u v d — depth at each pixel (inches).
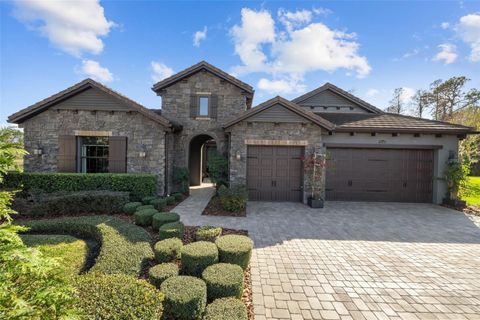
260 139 430.0
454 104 1126.4
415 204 441.1
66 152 428.5
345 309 144.1
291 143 428.1
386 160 460.1
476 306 150.3
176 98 524.7
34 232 251.4
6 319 66.7
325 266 197.8
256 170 441.4
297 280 175.2
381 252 228.1
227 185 459.5
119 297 107.0
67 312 76.3
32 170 430.6
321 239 258.1
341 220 330.0
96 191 344.8
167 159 467.8
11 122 420.8
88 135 431.2
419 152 457.7
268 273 184.7
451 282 177.3
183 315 121.3
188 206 393.1
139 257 171.8
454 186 432.8
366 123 462.9
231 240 191.0
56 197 304.5
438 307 148.3
